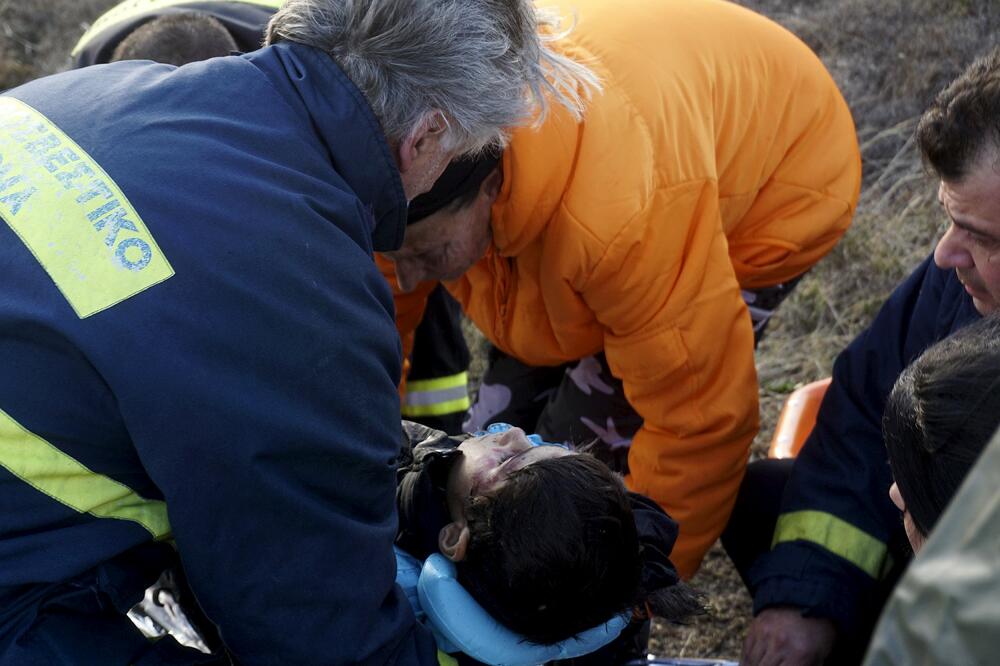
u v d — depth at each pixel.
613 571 1.50
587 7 1.92
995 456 0.63
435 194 1.66
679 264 1.88
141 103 1.26
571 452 1.63
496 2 1.37
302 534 1.23
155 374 1.12
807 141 2.16
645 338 1.93
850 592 1.86
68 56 5.33
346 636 1.28
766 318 2.39
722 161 1.98
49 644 1.21
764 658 1.87
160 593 1.46
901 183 3.72
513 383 2.67
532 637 1.52
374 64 1.30
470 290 2.33
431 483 1.64
